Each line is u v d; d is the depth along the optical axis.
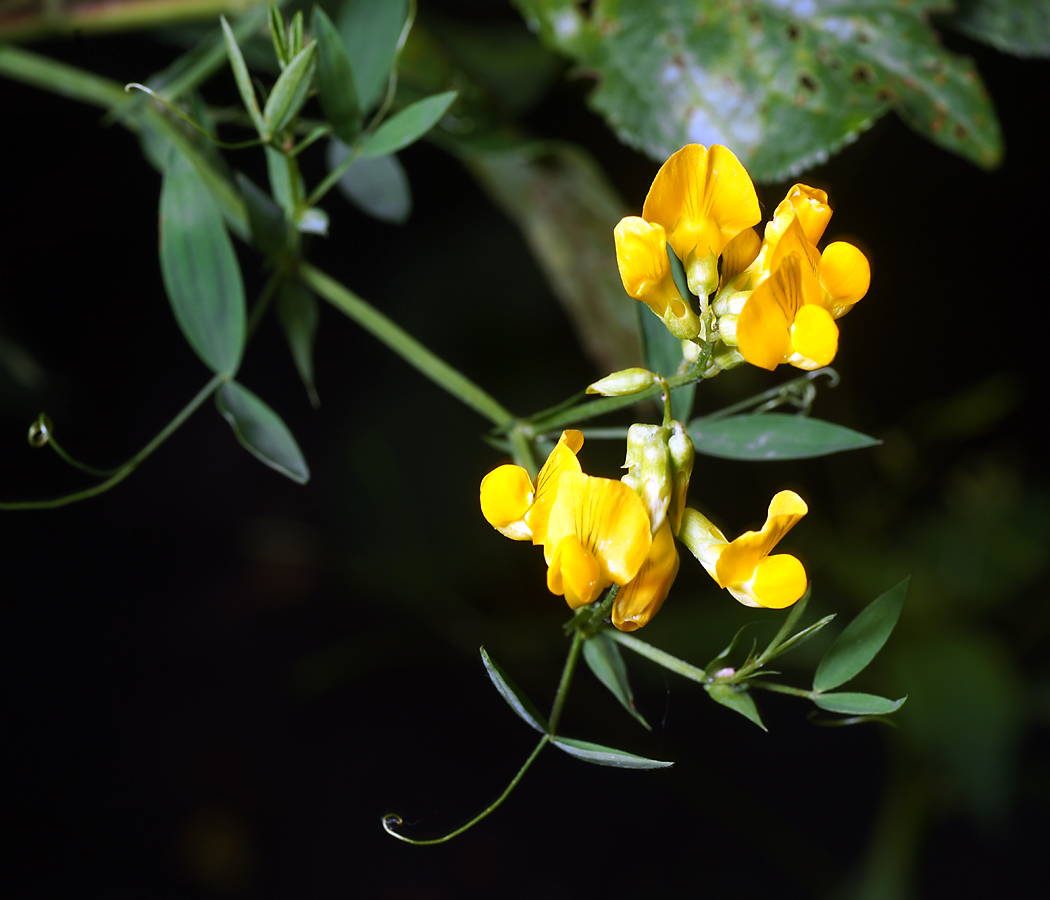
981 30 0.47
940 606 0.71
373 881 0.88
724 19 0.47
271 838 0.89
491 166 0.51
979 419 0.76
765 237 0.39
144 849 0.86
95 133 1.01
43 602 0.91
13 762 0.86
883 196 0.89
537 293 0.98
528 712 0.39
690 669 0.40
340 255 1.01
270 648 0.95
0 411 0.71
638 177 0.58
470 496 0.93
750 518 0.83
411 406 0.96
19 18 0.49
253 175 0.83
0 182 0.99
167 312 1.02
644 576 0.39
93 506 0.95
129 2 0.49
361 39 0.44
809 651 0.66
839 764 0.93
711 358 0.40
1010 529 0.75
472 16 0.58
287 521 0.95
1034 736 0.91
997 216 0.91
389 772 0.92
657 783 0.94
